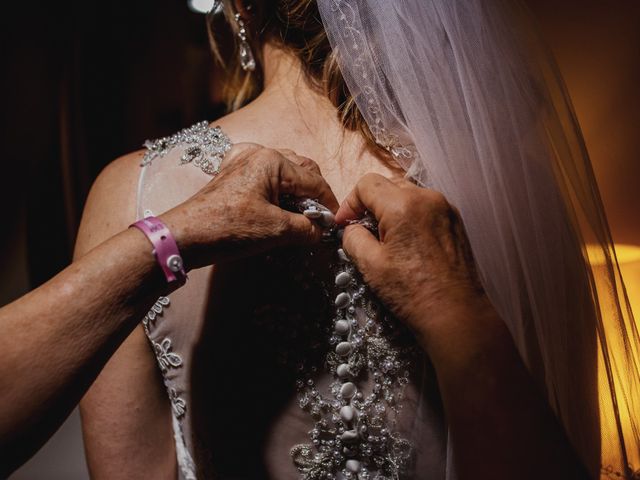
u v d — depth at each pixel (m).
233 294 0.70
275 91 0.78
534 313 0.72
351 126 0.75
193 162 0.73
